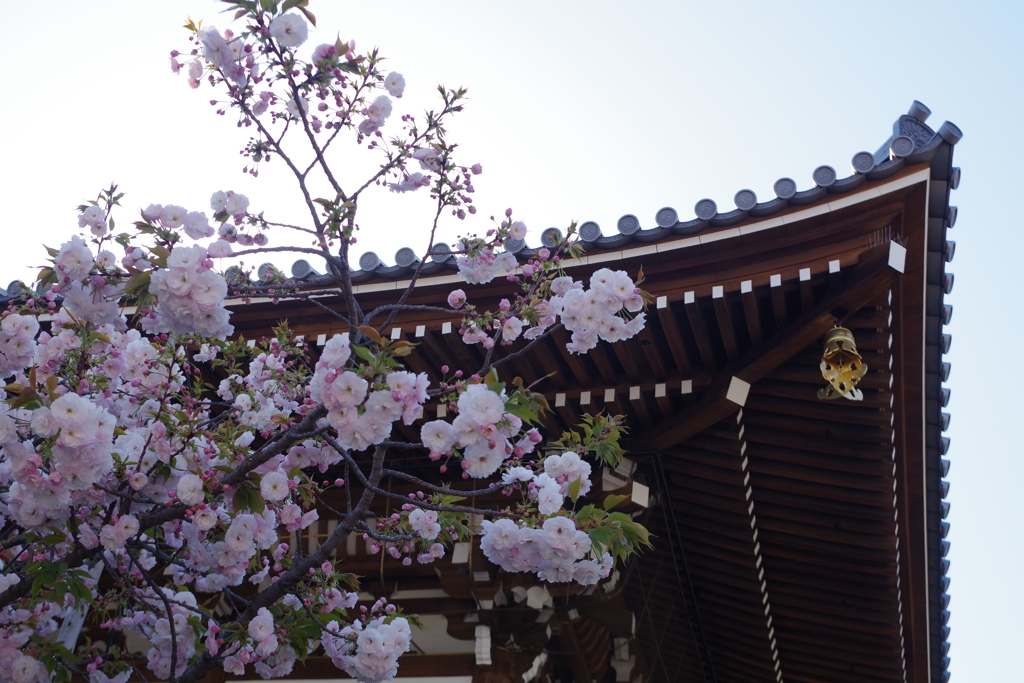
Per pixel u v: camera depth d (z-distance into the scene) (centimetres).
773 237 481
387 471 333
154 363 345
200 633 389
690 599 766
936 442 643
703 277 495
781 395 566
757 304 502
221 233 332
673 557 704
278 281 346
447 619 534
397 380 258
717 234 483
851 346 491
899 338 534
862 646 805
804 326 502
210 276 273
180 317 276
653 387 549
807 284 483
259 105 315
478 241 358
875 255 468
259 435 512
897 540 676
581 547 288
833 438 590
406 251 506
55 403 278
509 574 536
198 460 335
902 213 469
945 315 566
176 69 308
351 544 571
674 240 488
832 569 722
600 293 322
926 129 483
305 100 317
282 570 433
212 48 297
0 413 304
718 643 869
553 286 351
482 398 269
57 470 285
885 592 723
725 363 556
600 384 555
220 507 358
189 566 404
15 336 319
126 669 419
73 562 331
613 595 577
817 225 476
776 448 614
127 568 409
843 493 629
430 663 522
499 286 498
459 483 586
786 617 809
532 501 322
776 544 711
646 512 611
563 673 549
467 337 359
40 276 309
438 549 360
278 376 381
